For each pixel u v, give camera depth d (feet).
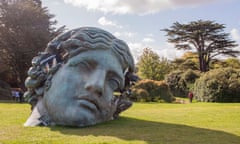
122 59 35.55
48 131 28.17
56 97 31.83
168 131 29.17
